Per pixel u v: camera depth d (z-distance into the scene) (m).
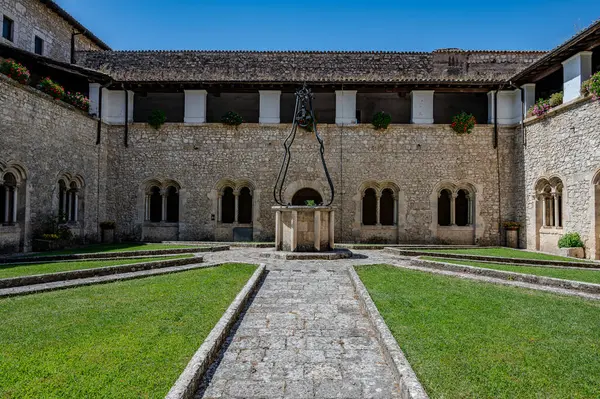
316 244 12.49
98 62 19.31
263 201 18.44
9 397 3.37
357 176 18.42
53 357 4.21
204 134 18.59
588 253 13.61
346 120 18.55
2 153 11.99
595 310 6.35
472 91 18.61
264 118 18.61
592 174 13.47
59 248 13.84
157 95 20.94
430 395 3.46
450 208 18.59
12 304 6.42
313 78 18.84
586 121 13.73
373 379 4.02
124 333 4.99
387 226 18.41
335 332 5.40
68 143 15.44
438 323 5.47
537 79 16.86
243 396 3.66
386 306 6.34
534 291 7.86
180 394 3.32
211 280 8.44
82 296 6.99
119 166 18.48
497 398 3.43
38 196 13.67
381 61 19.19
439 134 18.44
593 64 15.15
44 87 14.45
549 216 16.31
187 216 18.42
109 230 17.83
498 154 18.28
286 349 4.80
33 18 17.41
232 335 5.27
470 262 11.55
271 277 9.05
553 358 4.31
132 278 8.74
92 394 3.43
